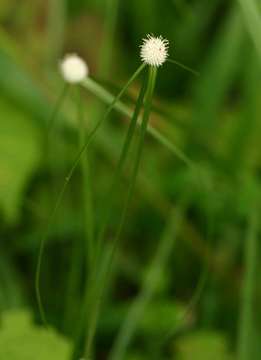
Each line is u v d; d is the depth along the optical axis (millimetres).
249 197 482
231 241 504
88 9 612
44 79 520
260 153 531
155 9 600
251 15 406
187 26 593
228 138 537
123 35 609
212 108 542
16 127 495
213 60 550
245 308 426
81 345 433
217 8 601
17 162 484
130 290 511
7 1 582
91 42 603
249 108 529
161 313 450
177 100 597
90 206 366
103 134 496
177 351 442
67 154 505
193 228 502
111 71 587
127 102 433
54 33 530
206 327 470
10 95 500
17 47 539
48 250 494
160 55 259
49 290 485
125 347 425
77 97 344
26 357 376
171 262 510
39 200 502
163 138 354
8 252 480
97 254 337
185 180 490
